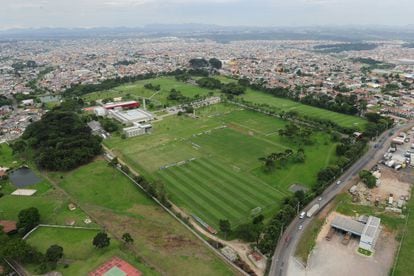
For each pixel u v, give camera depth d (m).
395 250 139.38
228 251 137.75
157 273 125.19
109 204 175.75
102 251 137.12
